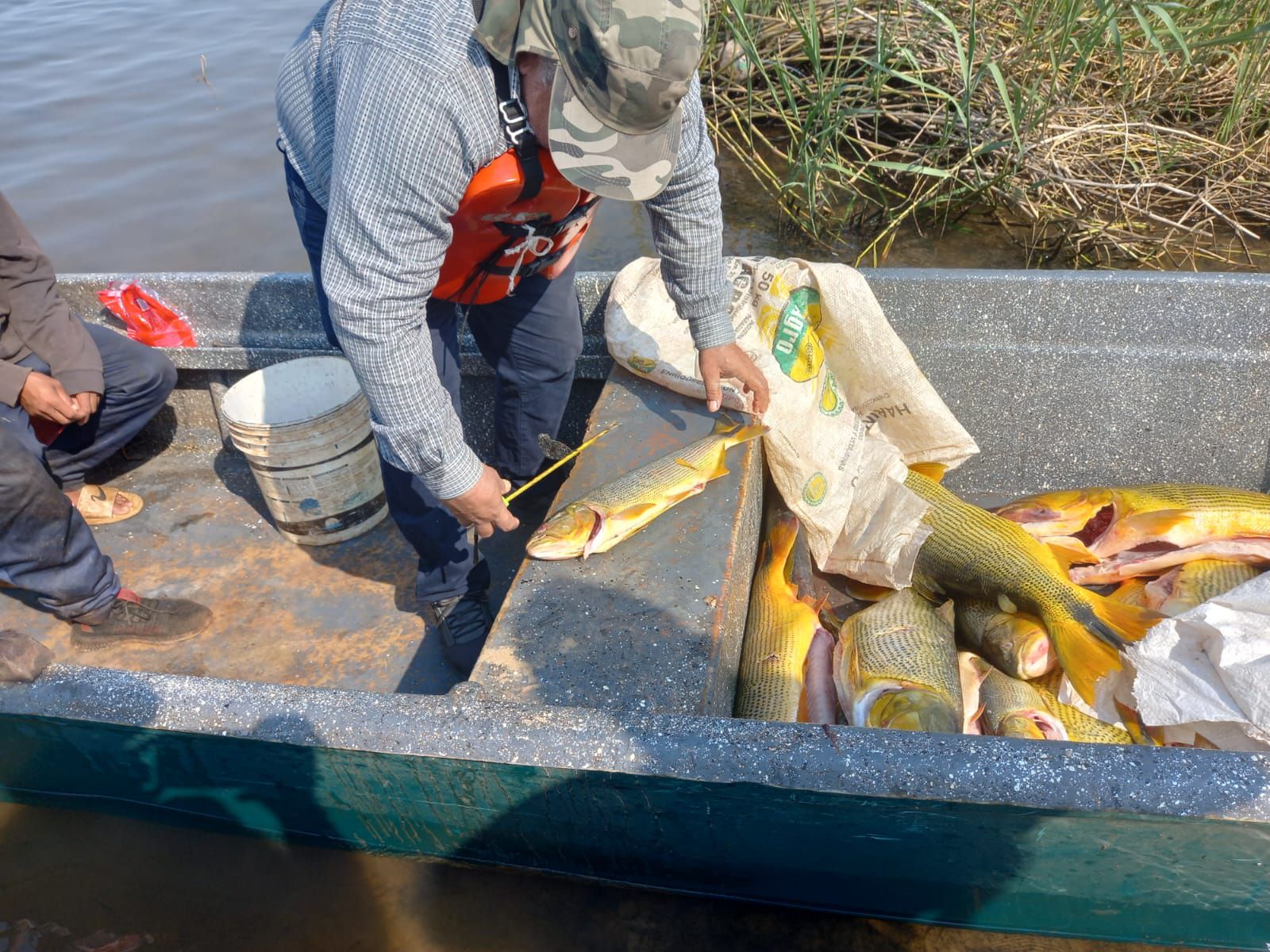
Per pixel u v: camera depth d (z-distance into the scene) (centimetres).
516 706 167
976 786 148
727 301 236
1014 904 167
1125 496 269
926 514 269
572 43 151
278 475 306
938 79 584
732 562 217
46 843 206
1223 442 298
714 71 640
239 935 186
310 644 290
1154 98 558
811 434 271
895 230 538
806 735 157
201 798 191
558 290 261
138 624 289
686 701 182
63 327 303
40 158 652
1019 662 244
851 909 177
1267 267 487
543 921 184
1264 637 189
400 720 167
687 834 168
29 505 260
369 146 156
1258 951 164
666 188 211
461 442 186
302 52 195
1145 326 289
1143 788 145
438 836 184
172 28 878
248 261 541
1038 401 304
